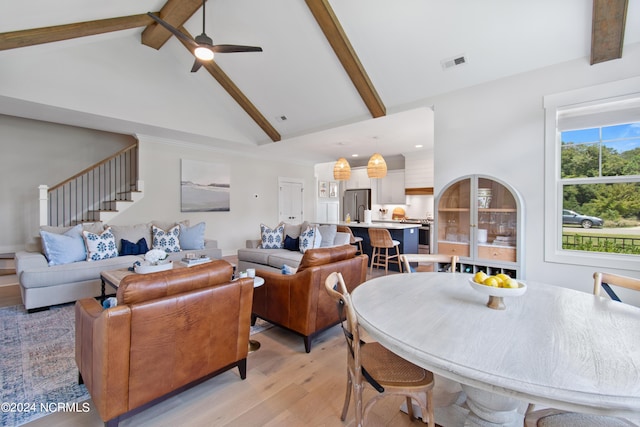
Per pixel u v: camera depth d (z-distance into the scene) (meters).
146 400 1.60
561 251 3.00
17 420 1.69
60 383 2.03
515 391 0.88
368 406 1.43
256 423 1.69
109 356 1.44
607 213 2.90
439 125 3.86
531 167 3.15
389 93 4.22
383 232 5.06
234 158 7.33
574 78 2.93
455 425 1.64
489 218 3.36
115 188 6.62
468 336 1.16
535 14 2.76
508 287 1.42
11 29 2.95
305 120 5.52
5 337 2.69
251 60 4.50
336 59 3.95
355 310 1.44
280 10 3.54
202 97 5.74
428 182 7.55
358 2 3.21
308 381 2.10
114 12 3.53
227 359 1.97
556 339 1.13
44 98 4.11
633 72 2.65
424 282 1.93
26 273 3.20
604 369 0.94
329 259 2.69
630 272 2.65
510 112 3.29
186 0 3.56
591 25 2.66
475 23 3.00
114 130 5.50
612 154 2.85
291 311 2.61
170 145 6.20
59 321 3.05
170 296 1.63
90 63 4.48
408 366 1.52
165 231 4.81
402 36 3.37
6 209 5.51
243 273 2.78
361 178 9.62
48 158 5.89
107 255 4.00
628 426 1.08
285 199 8.52
